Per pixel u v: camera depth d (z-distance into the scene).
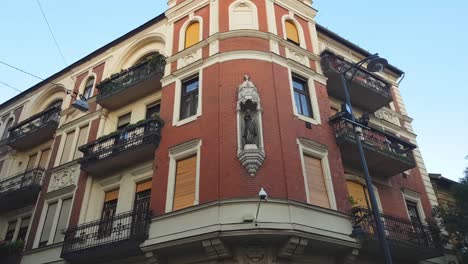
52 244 16.61
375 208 11.39
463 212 15.95
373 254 14.45
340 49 21.41
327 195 14.09
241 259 11.52
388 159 17.14
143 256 13.75
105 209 16.73
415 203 18.70
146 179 16.11
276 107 14.61
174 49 18.09
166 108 16.28
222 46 16.16
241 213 11.91
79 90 22.42
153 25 21.02
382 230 10.98
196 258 12.29
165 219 13.20
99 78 21.84
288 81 15.84
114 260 14.51
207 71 15.81
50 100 24.56
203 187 13.11
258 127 13.68
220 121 14.04
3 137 25.59
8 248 17.58
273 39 16.64
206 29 17.45
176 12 19.23
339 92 19.08
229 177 12.75
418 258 15.95
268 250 11.67
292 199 12.66
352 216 13.82
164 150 15.14
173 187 14.02
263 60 15.63
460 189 16.14
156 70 17.62
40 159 21.98
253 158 12.84
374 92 19.27
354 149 16.20
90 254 14.43
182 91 16.50
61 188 18.31
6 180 21.05
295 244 11.62
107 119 19.56
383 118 21.02
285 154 13.62
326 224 12.87
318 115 15.91
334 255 13.04
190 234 12.13
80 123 20.39
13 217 20.69
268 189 12.55
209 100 14.98
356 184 16.83
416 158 20.66
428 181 20.23
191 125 14.93
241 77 14.98
